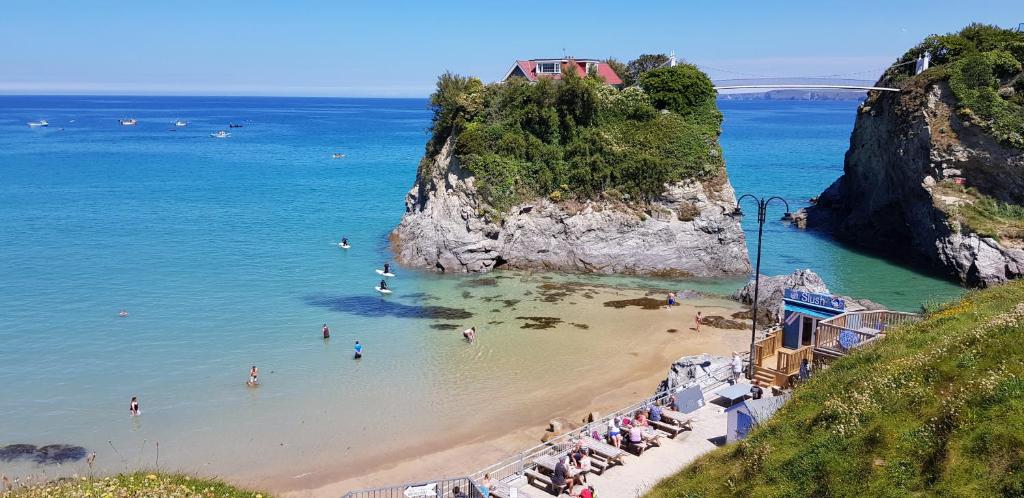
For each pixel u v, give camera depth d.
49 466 29.23
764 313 50.00
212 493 18.58
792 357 31.62
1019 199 62.09
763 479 18.42
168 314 48.84
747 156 160.25
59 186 104.69
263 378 38.81
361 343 44.44
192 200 94.81
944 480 15.27
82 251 65.62
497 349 43.78
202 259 63.88
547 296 55.12
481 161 64.06
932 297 55.47
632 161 64.69
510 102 68.94
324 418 34.44
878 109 77.44
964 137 63.53
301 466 30.12
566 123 66.94
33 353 41.38
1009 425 15.45
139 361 40.62
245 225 79.06
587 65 86.75
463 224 62.84
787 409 22.22
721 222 63.84
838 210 86.00
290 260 64.31
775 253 71.62
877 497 15.88
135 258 63.56
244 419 34.09
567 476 24.42
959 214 61.69
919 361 19.83
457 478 26.88
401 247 68.19
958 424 16.30
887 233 73.88
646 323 48.75
